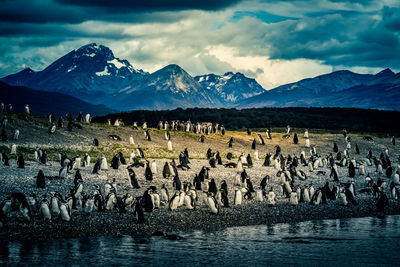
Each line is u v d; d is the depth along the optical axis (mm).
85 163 46031
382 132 114938
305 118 143500
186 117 137750
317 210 33750
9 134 52438
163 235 25688
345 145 80250
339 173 54562
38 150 45219
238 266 20922
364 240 25906
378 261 22219
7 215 25547
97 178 39125
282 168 48719
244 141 73375
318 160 58688
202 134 71812
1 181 33844
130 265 20781
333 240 25781
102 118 132000
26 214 25812
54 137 55500
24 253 21781
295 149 72750
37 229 25188
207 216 30047
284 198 37375
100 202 29250
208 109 154750
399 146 83688
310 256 22719
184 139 67500
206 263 21328
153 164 43812
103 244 23719
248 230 27562
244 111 152000
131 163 49156
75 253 22062
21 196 25734
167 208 31359
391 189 40062
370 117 146375
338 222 30516
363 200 38344
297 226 29016
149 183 38875
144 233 25922
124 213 29188
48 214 26219
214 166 51219
